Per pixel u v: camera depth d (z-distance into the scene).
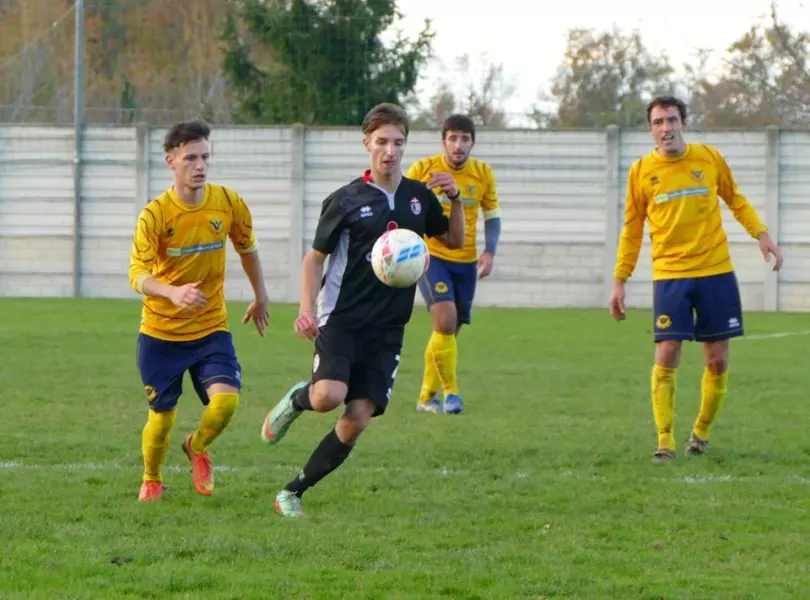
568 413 20.53
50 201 58.53
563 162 57.59
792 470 15.24
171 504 12.60
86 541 10.81
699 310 16.19
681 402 22.41
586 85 93.19
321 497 13.10
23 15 75.81
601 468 15.27
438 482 14.09
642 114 72.25
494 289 58.25
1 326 38.34
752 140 56.50
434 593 9.27
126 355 29.41
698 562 10.45
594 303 57.84
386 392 12.02
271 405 21.17
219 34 71.00
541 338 37.22
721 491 13.71
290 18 65.19
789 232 56.53
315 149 58.03
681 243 16.12
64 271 58.78
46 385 23.38
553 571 9.98
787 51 76.56
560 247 57.88
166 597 9.09
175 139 12.55
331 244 11.84
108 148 58.25
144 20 80.12
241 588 9.30
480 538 11.26
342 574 9.79
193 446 13.05
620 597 9.26
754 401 22.44
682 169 16.23
